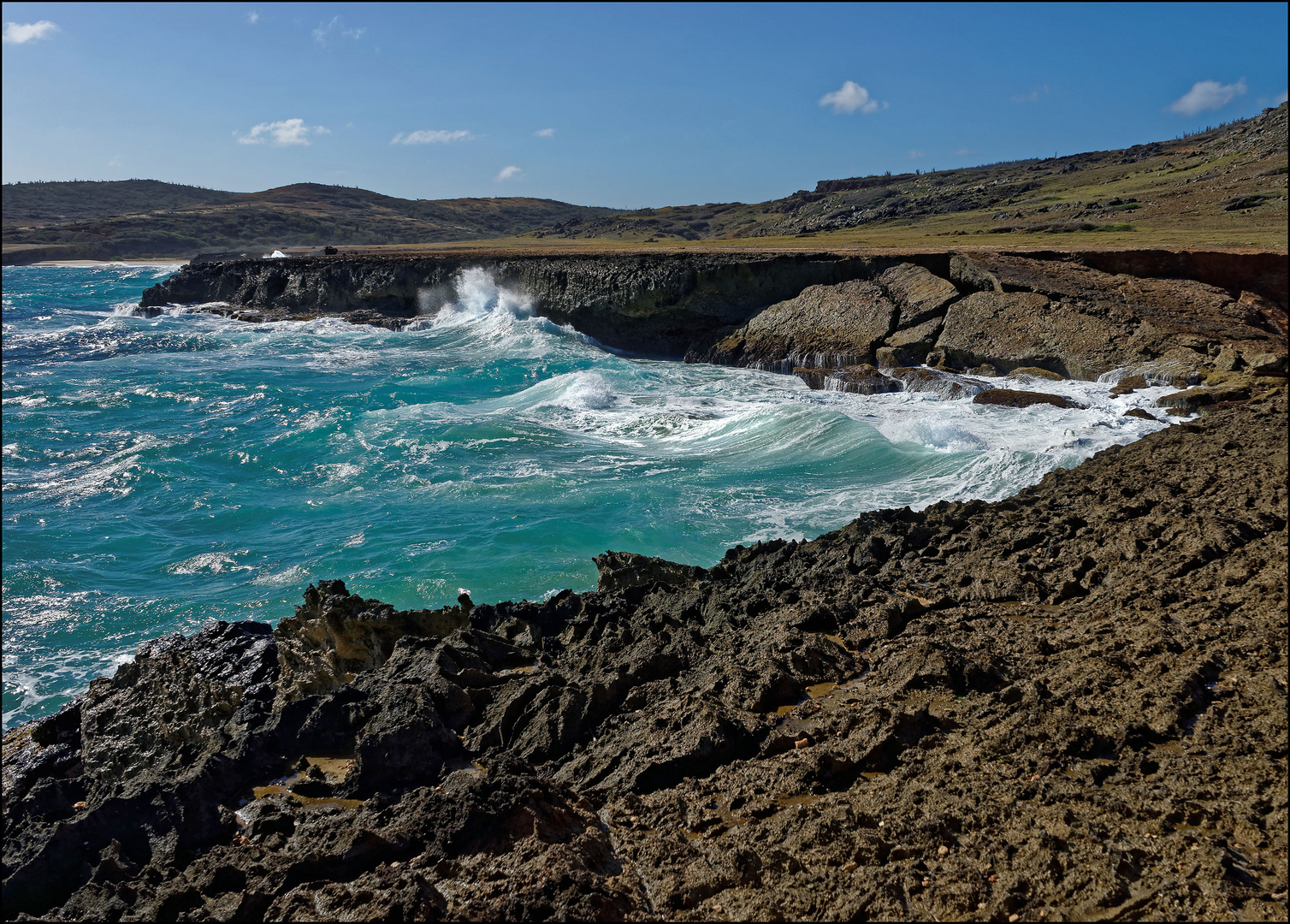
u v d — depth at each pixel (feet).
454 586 42.06
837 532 37.68
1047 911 15.01
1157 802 17.49
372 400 85.97
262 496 57.57
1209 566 29.27
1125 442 55.72
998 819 17.39
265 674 28.58
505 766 20.30
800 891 15.81
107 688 29.07
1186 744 19.65
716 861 16.84
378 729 21.58
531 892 15.64
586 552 45.09
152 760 24.21
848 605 28.96
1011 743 19.88
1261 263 89.92
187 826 19.31
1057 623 27.09
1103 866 15.61
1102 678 22.52
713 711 21.90
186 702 26.50
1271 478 37.50
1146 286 89.71
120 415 80.94
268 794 20.98
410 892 15.46
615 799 19.76
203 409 83.10
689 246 172.65
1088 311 84.89
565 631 29.76
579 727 23.13
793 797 19.11
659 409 76.84
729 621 29.25
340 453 65.41
